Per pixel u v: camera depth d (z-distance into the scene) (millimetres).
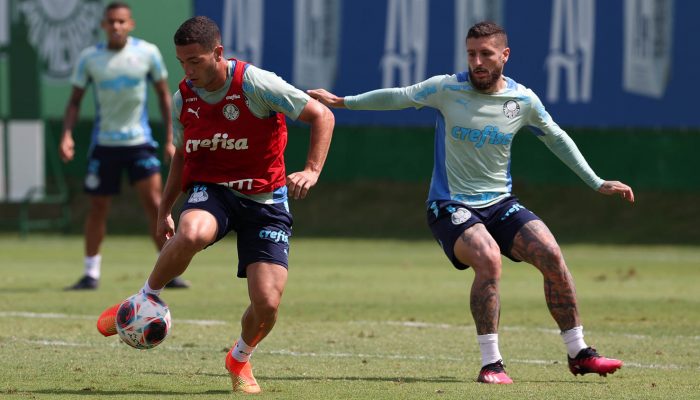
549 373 26297
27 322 35156
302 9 73125
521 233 25375
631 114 70562
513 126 25703
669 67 70062
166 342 31141
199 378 24953
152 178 46500
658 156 73312
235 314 37812
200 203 22516
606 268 57969
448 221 25422
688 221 77562
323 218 82625
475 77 25328
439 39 71875
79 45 75312
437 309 39906
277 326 34969
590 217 79250
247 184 22703
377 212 83000
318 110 22266
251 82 22188
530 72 71250
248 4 73562
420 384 24156
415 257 64250
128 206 86375
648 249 69875
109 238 77062
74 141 84250
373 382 24453
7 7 75938
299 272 54719
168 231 23922
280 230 22922
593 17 70500
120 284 47969
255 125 22500
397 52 72312
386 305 41062
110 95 45719
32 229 84625
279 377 25234
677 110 70125
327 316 37625
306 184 21469
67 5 75312
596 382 24750
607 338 32781
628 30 70312
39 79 75812
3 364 26797
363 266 58344
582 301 42750
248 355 23031
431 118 73875
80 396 22297
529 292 46500
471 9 71438
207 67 21922
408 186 85875
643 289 47719
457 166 25812
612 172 74000
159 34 73625
